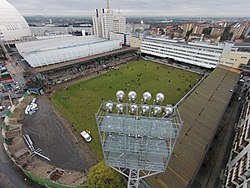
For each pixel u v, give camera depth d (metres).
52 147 39.69
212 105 48.53
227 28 193.62
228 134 43.72
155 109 20.34
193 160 31.05
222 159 36.66
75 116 50.69
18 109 54.00
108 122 18.23
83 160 36.50
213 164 35.47
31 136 43.00
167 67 94.38
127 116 19.23
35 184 31.41
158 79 77.38
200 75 82.69
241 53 77.75
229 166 32.16
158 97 21.56
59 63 88.25
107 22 161.38
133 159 18.91
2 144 40.69
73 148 39.41
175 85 71.44
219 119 42.81
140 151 17.95
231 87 60.34
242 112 48.41
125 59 108.06
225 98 52.69
